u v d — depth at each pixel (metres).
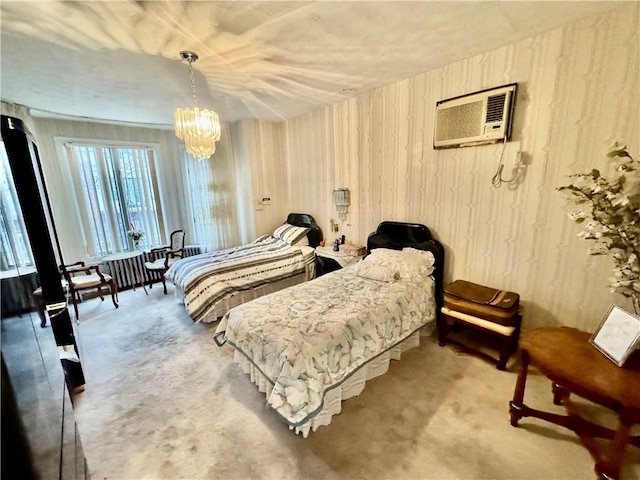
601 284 1.97
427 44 2.05
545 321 2.26
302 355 1.60
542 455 1.52
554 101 1.98
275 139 4.43
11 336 0.77
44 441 0.83
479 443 1.60
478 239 2.53
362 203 3.46
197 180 4.59
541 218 2.16
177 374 2.30
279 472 1.49
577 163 1.95
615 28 1.70
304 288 2.46
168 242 4.77
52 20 1.60
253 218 4.43
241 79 2.59
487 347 2.53
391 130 2.99
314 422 1.68
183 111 2.24
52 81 2.48
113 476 1.49
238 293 3.21
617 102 1.76
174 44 1.92
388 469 1.48
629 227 1.38
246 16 1.62
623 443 1.26
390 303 2.18
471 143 2.38
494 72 2.20
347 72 2.54
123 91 2.79
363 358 1.90
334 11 1.60
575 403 1.87
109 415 1.89
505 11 1.67
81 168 3.91
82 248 3.95
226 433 1.74
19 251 1.63
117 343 2.78
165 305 3.68
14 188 1.79
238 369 2.36
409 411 1.84
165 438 1.71
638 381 1.28
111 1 1.45
